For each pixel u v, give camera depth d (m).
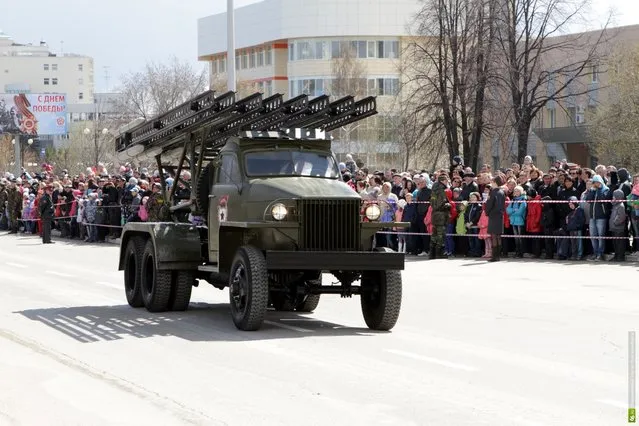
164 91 107.25
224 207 16.72
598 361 12.69
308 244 15.36
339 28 108.00
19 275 26.00
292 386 11.18
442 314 17.41
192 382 11.47
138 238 18.88
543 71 54.12
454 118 49.34
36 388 11.22
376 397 10.59
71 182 47.41
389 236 31.59
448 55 50.56
